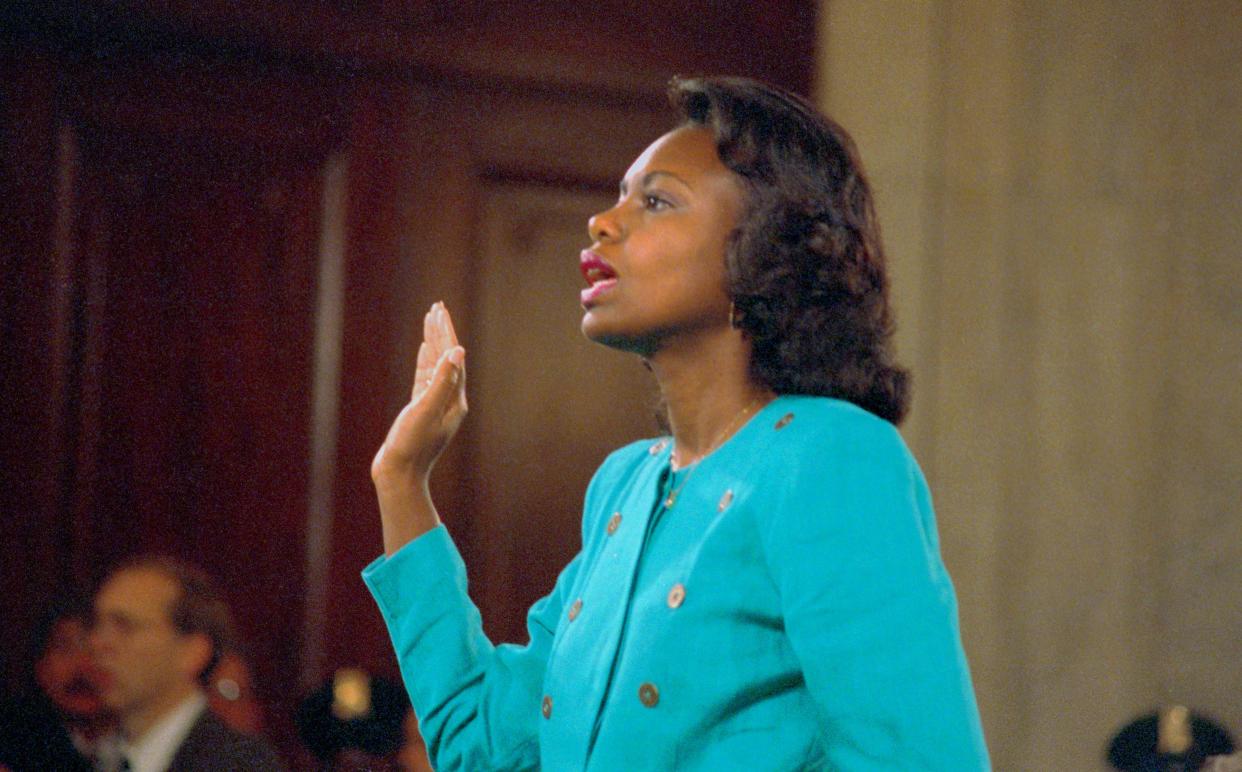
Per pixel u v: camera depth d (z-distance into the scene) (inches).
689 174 226.5
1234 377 661.9
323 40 637.9
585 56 660.7
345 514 628.1
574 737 213.0
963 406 649.0
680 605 206.8
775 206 223.8
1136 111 666.8
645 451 248.4
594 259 229.0
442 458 633.6
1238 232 666.2
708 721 203.6
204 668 502.3
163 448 617.3
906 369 233.6
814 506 201.5
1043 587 650.8
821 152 229.0
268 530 623.2
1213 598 658.8
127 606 494.6
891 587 195.9
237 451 623.2
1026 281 655.8
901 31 655.8
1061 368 657.0
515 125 654.5
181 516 616.4
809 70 659.4
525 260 653.3
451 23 650.2
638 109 666.2
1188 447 663.1
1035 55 660.7
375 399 634.2
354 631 625.0
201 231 626.2
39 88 613.9
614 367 657.0
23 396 604.7
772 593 204.8
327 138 637.9
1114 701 652.1
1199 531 660.7
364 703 522.3
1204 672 655.8
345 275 634.8
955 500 645.9
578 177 658.8
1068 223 659.4
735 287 222.5
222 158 629.0
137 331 618.2
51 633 498.6
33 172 611.2
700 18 666.2
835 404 213.5
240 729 500.4
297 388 629.9
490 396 643.5
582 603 225.5
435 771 245.0
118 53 622.2
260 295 629.6
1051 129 660.1
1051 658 649.6
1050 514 653.3
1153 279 665.0
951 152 653.9
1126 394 660.1
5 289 607.2
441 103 649.0
